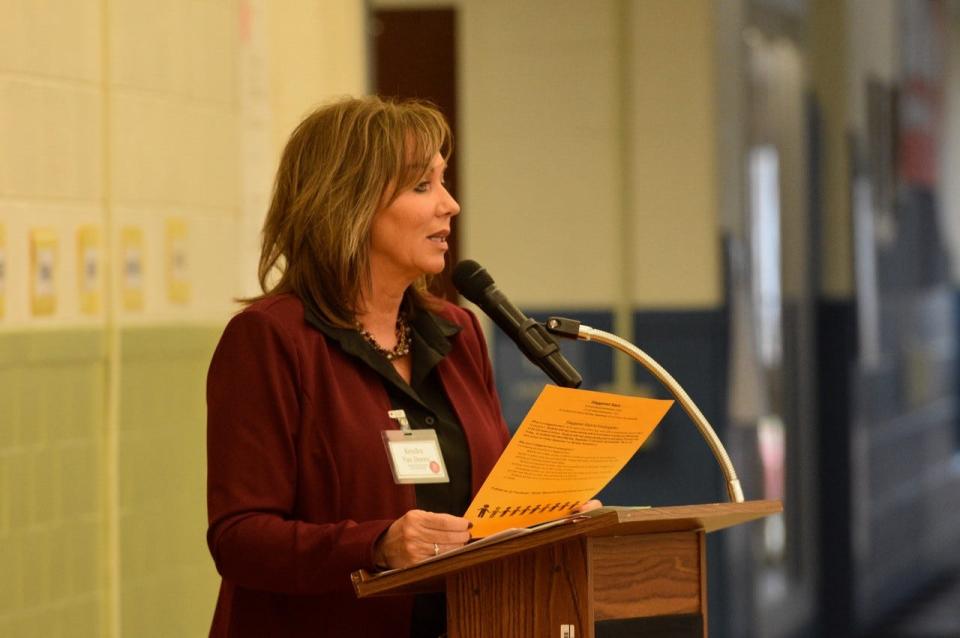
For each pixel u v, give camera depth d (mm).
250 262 11469
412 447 5926
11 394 8781
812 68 19172
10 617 8750
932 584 19938
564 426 5285
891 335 19719
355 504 5910
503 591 5375
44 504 9070
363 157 6094
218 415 5922
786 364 18594
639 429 5520
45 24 9102
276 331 5961
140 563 10031
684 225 17672
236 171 11305
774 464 18297
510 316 6441
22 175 8883
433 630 6078
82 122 9461
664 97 17625
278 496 5801
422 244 6145
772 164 18484
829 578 19016
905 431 19906
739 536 17859
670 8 17547
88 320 9523
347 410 5980
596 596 5316
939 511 20234
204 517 10852
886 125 19672
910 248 20047
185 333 10578
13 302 8805
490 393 6742
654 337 17688
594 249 17641
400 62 17391
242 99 11430
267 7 11945
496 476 5289
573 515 5203
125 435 9875
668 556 5613
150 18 10203
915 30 20047
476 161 17547
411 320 6480
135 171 10016
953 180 20469
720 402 17656
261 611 5930
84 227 9477
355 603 5914
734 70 17891
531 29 17500
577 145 17594
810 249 19031
